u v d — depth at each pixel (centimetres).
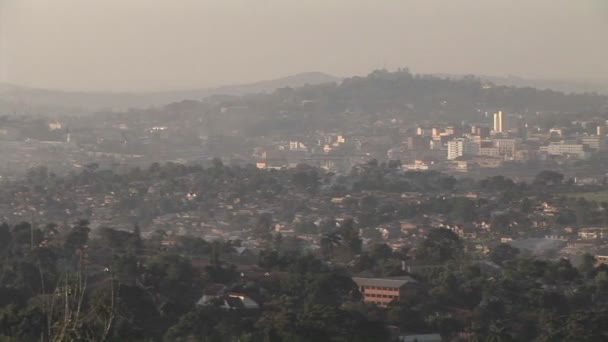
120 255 18388
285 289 16650
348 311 14875
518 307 16562
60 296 8694
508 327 15138
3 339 11206
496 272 19600
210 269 17488
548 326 14925
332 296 16612
